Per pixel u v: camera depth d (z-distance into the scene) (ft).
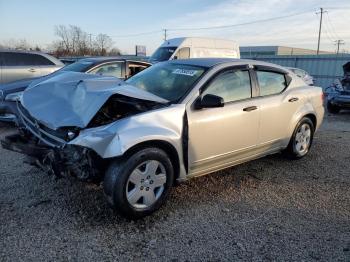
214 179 15.52
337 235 11.09
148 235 10.78
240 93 14.70
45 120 11.73
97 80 13.37
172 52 48.44
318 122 19.24
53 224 11.18
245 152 15.08
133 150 11.25
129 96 11.81
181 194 13.80
